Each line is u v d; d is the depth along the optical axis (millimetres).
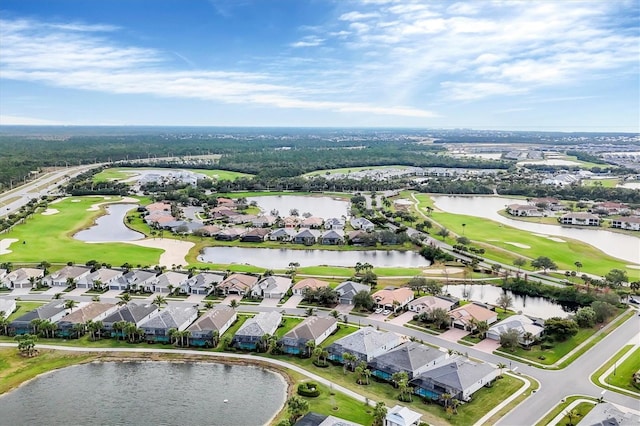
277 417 94812
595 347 123875
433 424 91875
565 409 96000
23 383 108188
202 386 107188
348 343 119062
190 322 138125
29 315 135500
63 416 95500
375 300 152125
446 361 109812
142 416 95500
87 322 133375
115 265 193125
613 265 196375
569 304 159625
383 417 90438
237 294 163375
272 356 120625
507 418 93500
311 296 157000
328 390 104250
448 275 185750
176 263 199500
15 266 188500
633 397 100375
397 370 108938
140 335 128750
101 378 110688
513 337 121312
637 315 144000
